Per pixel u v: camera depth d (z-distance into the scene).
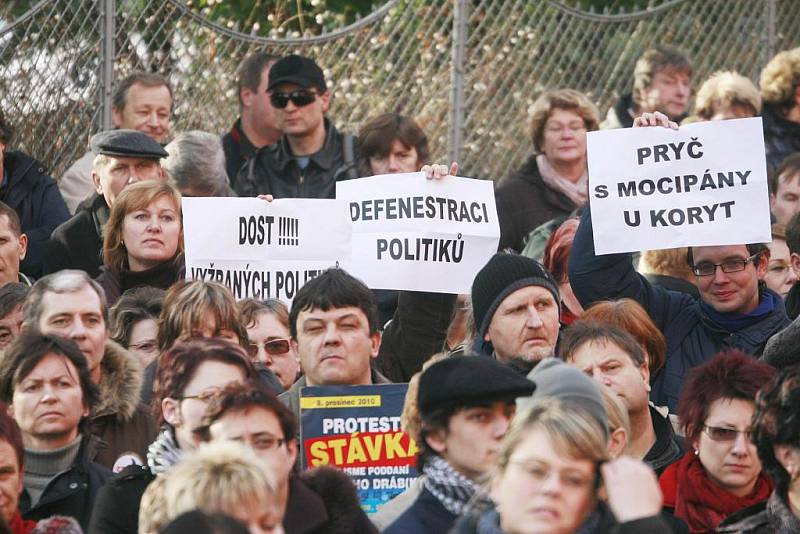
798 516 15.85
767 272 25.75
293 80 29.36
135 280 24.30
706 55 38.62
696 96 36.31
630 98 35.19
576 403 14.52
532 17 35.22
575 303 23.86
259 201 23.38
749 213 22.66
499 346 20.23
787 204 28.50
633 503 13.09
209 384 16.75
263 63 30.84
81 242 26.17
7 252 23.95
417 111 33.84
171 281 24.45
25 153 29.02
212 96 31.70
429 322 23.50
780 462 15.94
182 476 13.44
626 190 22.84
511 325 20.08
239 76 31.17
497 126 34.66
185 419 16.73
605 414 15.03
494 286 20.25
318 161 29.53
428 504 15.34
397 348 23.53
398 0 33.75
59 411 18.05
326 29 34.56
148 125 29.22
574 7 37.03
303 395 18.42
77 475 18.17
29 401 18.03
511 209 30.06
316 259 23.41
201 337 20.05
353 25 33.41
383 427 18.38
